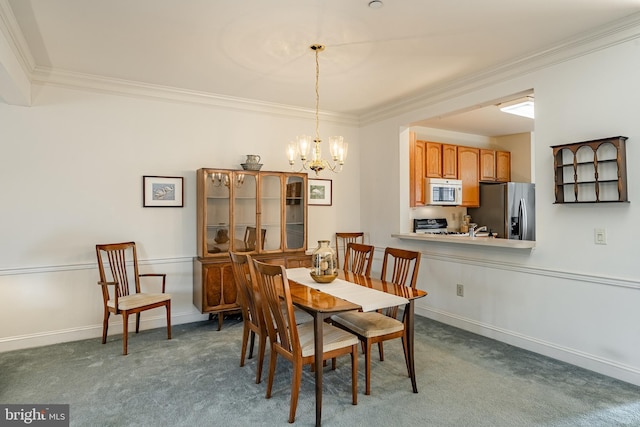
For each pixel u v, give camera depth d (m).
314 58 3.12
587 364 2.80
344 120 5.04
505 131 5.83
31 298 3.37
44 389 2.55
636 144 2.53
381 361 3.00
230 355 3.16
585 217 2.80
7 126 3.28
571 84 2.87
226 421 2.17
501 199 5.39
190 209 4.09
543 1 2.29
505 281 3.40
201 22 2.52
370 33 2.69
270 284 2.27
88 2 2.26
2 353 3.20
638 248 2.53
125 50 2.96
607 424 2.12
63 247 3.49
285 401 2.39
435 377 2.71
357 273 3.51
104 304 3.40
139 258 3.84
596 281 2.74
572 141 2.87
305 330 2.48
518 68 3.20
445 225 5.66
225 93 4.09
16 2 2.25
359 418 2.19
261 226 4.14
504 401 2.37
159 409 2.30
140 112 3.83
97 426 2.12
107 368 2.89
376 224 4.91
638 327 2.54
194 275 4.03
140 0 2.24
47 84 3.41
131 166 3.79
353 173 5.15
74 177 3.54
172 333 3.72
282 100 4.36
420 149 5.14
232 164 4.31
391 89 3.95
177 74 3.50
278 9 2.35
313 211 4.86
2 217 3.27
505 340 3.40
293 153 3.04
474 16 2.46
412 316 2.51
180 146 4.03
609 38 2.63
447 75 3.54
